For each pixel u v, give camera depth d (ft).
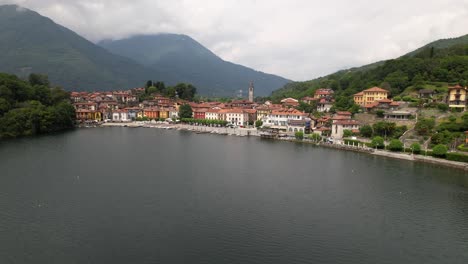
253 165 417.69
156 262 188.96
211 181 340.80
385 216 257.14
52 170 368.68
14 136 621.72
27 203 268.62
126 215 249.14
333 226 238.48
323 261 194.29
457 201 289.94
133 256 194.39
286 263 191.52
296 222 243.81
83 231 222.69
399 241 218.59
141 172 370.32
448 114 574.97
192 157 462.19
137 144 569.64
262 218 249.55
